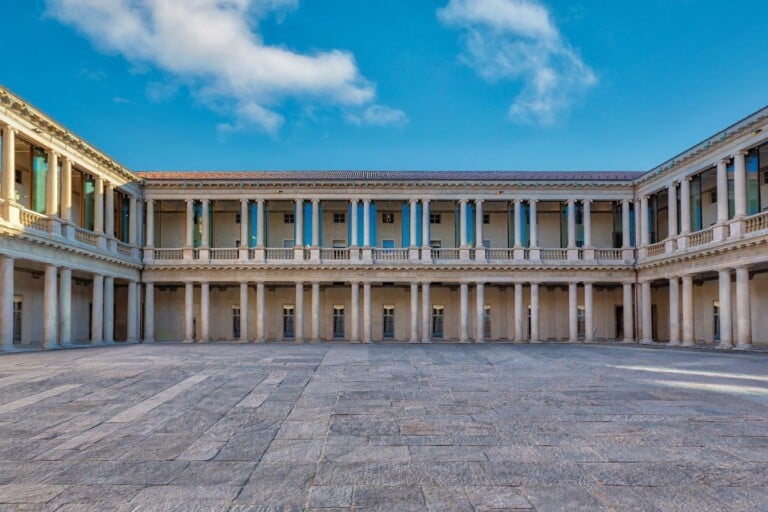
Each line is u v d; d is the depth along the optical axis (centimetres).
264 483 705
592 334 4028
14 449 862
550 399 1273
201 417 1080
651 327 4072
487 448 861
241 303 4012
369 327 4034
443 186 4069
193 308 4203
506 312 4394
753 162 2920
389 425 1012
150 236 3997
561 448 859
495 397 1300
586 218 4066
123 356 2334
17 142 2839
